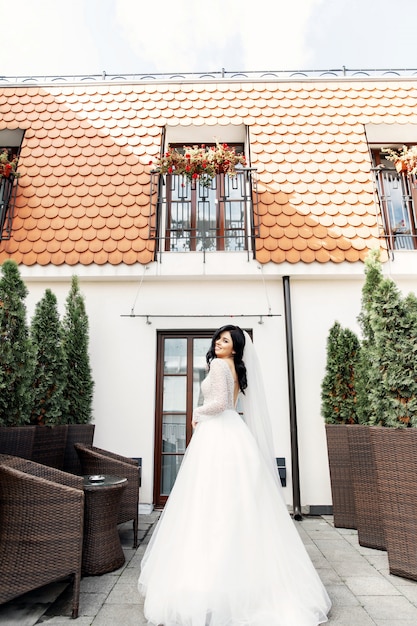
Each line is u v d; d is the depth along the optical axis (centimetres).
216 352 292
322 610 206
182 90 616
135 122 588
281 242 497
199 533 215
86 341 460
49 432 353
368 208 520
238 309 496
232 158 497
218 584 198
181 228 545
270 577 207
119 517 329
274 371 476
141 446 460
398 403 282
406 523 269
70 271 488
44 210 522
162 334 502
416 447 268
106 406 471
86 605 229
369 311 321
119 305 499
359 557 308
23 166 554
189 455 251
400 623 206
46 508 223
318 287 500
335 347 432
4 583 206
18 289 320
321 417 464
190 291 502
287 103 602
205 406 252
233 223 557
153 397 473
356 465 348
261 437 285
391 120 581
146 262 485
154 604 207
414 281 499
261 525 222
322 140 571
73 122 591
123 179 543
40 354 371
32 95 617
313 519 424
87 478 306
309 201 525
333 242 497
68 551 222
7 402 301
